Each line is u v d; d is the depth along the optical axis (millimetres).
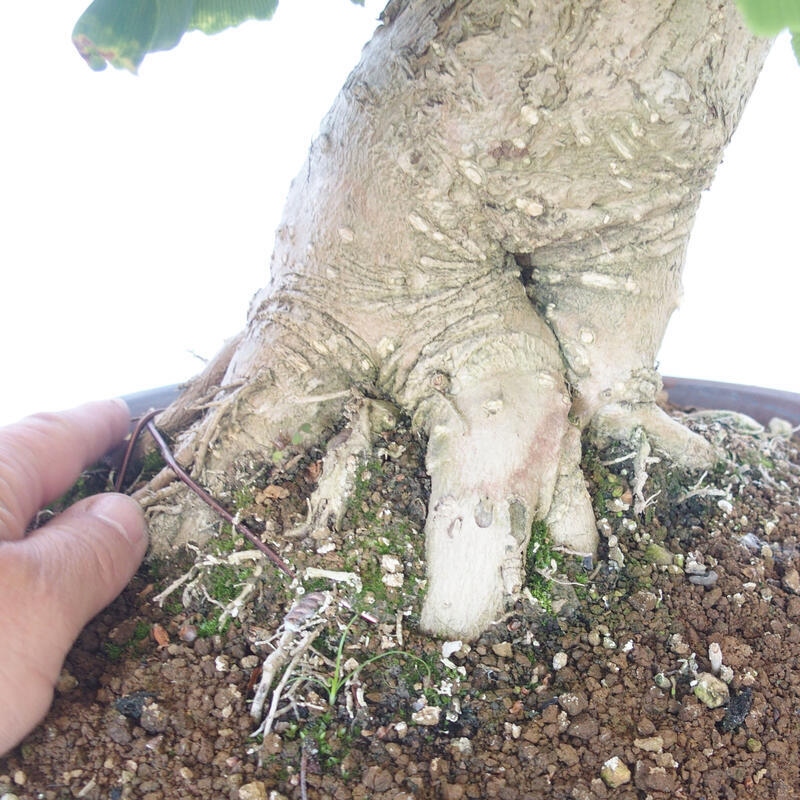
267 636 191
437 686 182
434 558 193
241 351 222
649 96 180
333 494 204
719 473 234
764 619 198
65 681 183
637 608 196
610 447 221
